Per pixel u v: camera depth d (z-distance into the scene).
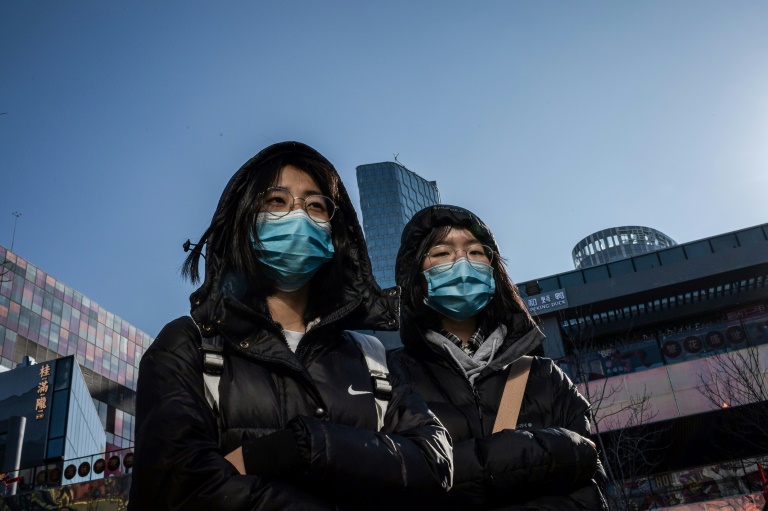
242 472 1.80
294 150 2.69
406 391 2.40
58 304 65.38
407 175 148.88
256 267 2.46
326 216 2.66
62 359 31.58
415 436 2.02
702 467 18.31
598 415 19.97
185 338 2.11
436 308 3.59
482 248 3.67
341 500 1.76
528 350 3.29
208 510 1.66
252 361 2.16
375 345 2.51
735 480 17.97
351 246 2.71
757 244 36.69
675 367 20.20
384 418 2.27
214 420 1.97
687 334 20.69
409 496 1.83
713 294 37.41
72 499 13.83
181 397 1.91
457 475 2.53
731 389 18.72
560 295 37.34
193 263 2.45
